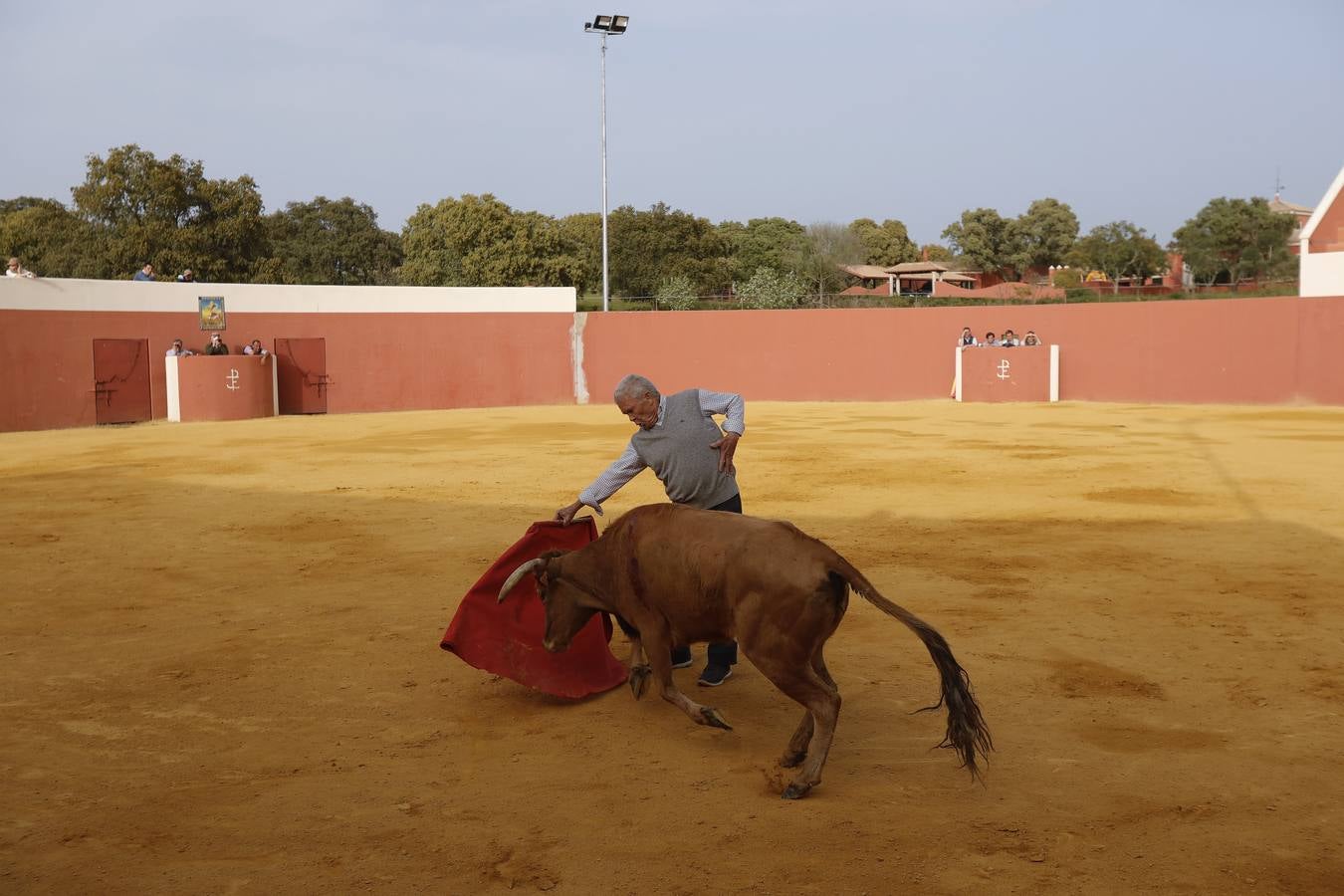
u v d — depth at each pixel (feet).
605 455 56.95
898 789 13.80
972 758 12.92
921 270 276.21
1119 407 91.30
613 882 11.34
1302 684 17.90
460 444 64.28
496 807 13.37
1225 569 26.71
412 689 18.39
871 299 178.91
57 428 81.71
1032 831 12.48
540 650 18.30
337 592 25.41
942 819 12.85
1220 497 38.81
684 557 14.90
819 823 12.77
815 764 13.61
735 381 108.58
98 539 32.96
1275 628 21.34
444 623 22.57
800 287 172.96
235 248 157.28
